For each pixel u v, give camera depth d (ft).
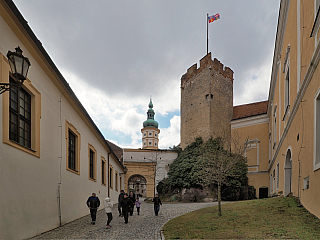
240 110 124.88
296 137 38.32
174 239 24.70
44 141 30.76
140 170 124.77
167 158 126.41
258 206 40.19
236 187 91.04
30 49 27.61
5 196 21.62
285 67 50.72
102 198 67.36
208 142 104.94
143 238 25.73
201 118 119.96
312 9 29.71
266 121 102.17
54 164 33.68
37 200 27.91
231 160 57.36
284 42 52.42
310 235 22.24
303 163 33.88
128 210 36.68
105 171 74.43
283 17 50.34
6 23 23.24
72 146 43.88
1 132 21.54
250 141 104.53
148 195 121.70
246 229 27.25
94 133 58.75
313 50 29.17
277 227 26.45
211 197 88.38
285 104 51.24
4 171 21.68
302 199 35.04
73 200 40.86
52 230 30.73
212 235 25.46
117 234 27.94
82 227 32.94
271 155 85.30
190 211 50.78
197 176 91.30
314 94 27.96
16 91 25.66
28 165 26.11
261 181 98.68
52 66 32.09
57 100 35.73
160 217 43.34
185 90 134.00
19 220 23.72
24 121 27.30
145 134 282.97
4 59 22.76
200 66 126.62
